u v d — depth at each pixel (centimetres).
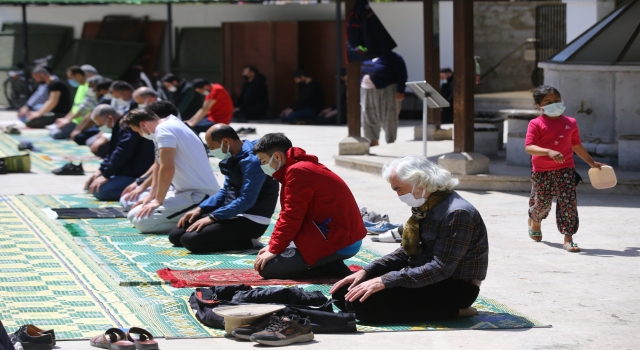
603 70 1159
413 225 558
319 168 671
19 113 1984
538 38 1969
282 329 527
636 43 1169
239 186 803
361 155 1341
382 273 580
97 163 1423
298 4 2244
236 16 2320
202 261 756
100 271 719
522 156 1183
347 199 673
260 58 2248
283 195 674
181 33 2380
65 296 641
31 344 506
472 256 556
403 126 1955
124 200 1004
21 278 694
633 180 1035
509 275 702
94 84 1688
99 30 2441
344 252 676
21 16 2483
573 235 844
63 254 781
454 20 1106
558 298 636
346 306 576
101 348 523
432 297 567
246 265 741
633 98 1142
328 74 2192
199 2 2220
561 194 782
